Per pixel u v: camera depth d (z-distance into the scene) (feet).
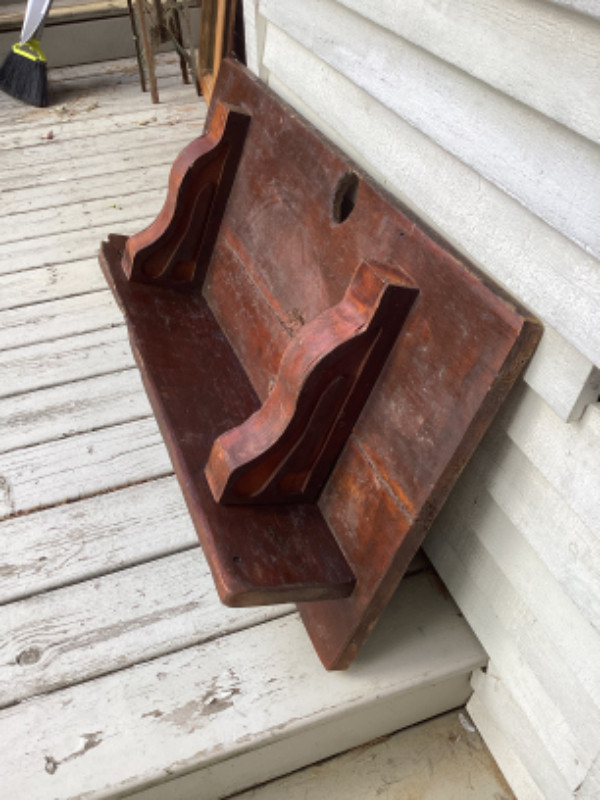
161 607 4.03
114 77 12.78
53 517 4.55
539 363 2.64
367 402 3.24
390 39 3.39
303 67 4.57
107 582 4.16
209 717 3.53
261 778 3.89
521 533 3.13
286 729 3.50
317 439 3.30
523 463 3.04
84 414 5.39
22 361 5.93
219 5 9.15
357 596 3.25
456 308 2.81
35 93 11.39
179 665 3.75
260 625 3.94
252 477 3.31
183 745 3.42
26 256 7.41
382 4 3.31
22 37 11.18
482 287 2.72
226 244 4.89
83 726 3.49
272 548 3.27
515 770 3.85
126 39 13.56
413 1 3.07
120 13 13.25
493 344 2.63
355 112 3.95
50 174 9.21
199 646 3.84
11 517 4.56
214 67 9.82
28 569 4.22
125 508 4.62
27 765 3.33
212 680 3.68
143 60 11.74
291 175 4.27
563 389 2.56
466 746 4.13
